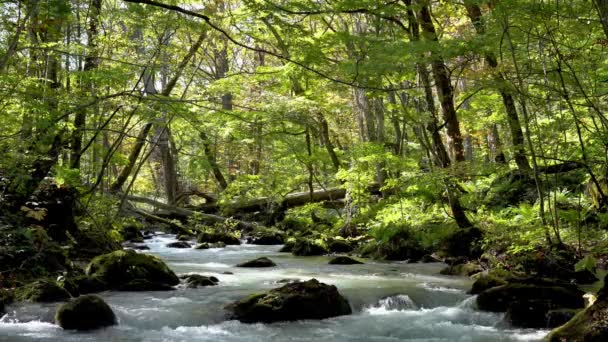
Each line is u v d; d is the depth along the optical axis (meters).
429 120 10.97
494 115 15.14
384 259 12.66
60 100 9.27
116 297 7.91
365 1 7.79
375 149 13.85
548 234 9.50
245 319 6.94
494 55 9.64
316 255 13.94
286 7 7.49
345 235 15.60
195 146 23.05
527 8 7.85
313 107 13.48
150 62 10.76
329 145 18.73
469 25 12.55
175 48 12.82
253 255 13.95
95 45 11.28
